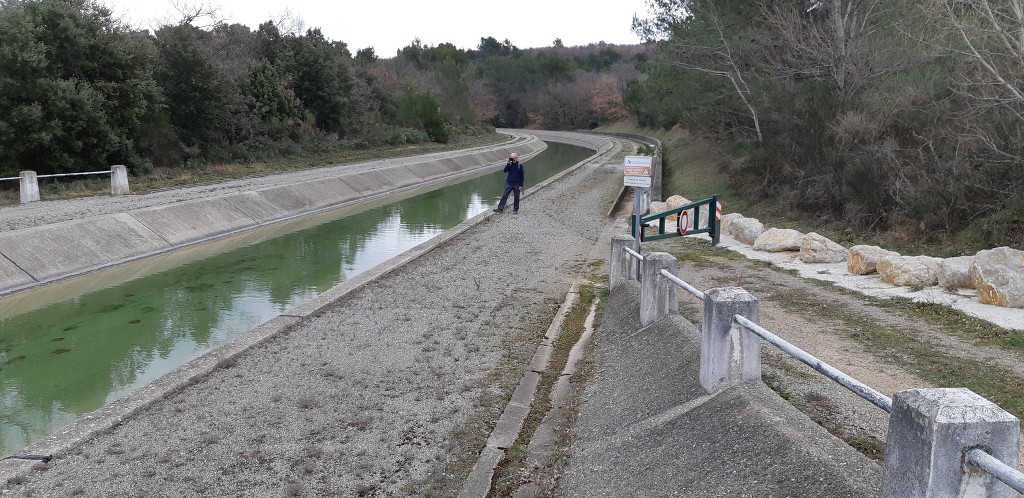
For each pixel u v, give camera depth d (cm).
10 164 2353
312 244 2017
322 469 618
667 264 883
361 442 670
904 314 953
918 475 325
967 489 314
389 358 909
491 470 618
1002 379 677
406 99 5959
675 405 638
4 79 2262
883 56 2016
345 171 3419
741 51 2508
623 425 661
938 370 713
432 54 9356
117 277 1573
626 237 1188
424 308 1155
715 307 607
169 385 798
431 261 1538
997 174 1395
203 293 1432
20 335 1161
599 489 563
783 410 540
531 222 2128
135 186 2514
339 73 4769
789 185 2028
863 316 951
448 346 959
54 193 2280
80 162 2548
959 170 1482
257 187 2606
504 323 1076
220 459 637
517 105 10700
